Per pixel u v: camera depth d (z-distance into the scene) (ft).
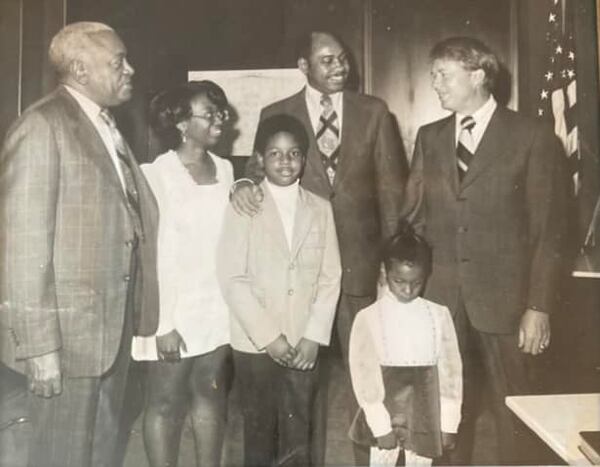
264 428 6.56
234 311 6.65
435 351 6.60
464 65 6.80
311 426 6.56
